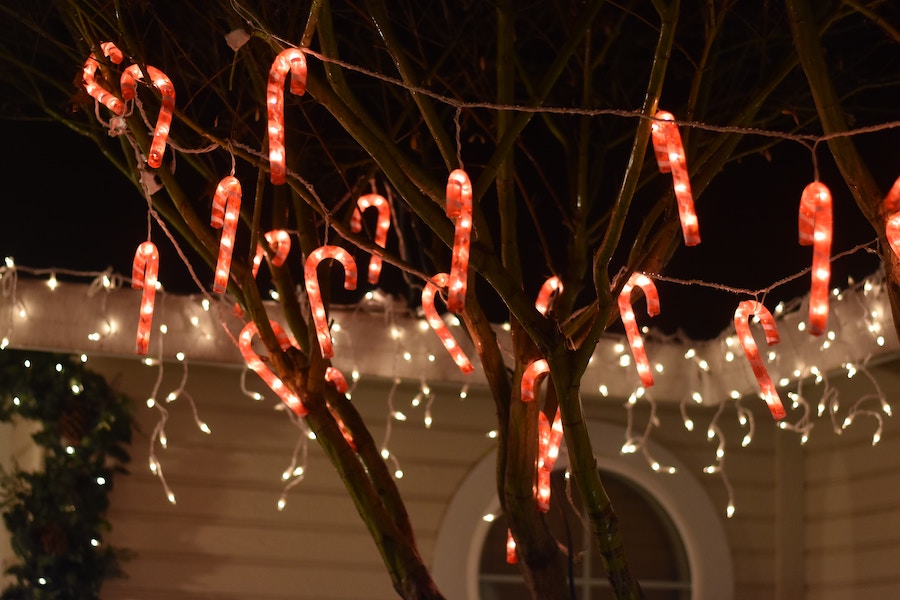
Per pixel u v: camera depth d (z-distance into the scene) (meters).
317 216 6.79
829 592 8.16
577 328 5.61
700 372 8.22
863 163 4.63
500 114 5.72
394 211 8.22
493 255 5.03
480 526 7.99
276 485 7.67
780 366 7.52
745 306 5.43
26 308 7.00
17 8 7.47
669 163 4.61
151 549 7.38
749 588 8.42
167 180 5.78
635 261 5.50
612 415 8.39
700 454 8.52
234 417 7.67
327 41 4.99
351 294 9.03
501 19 5.72
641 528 8.41
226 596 7.45
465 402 8.14
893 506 7.60
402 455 7.95
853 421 8.01
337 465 5.68
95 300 7.12
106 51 5.71
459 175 4.63
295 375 5.81
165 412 7.29
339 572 7.69
